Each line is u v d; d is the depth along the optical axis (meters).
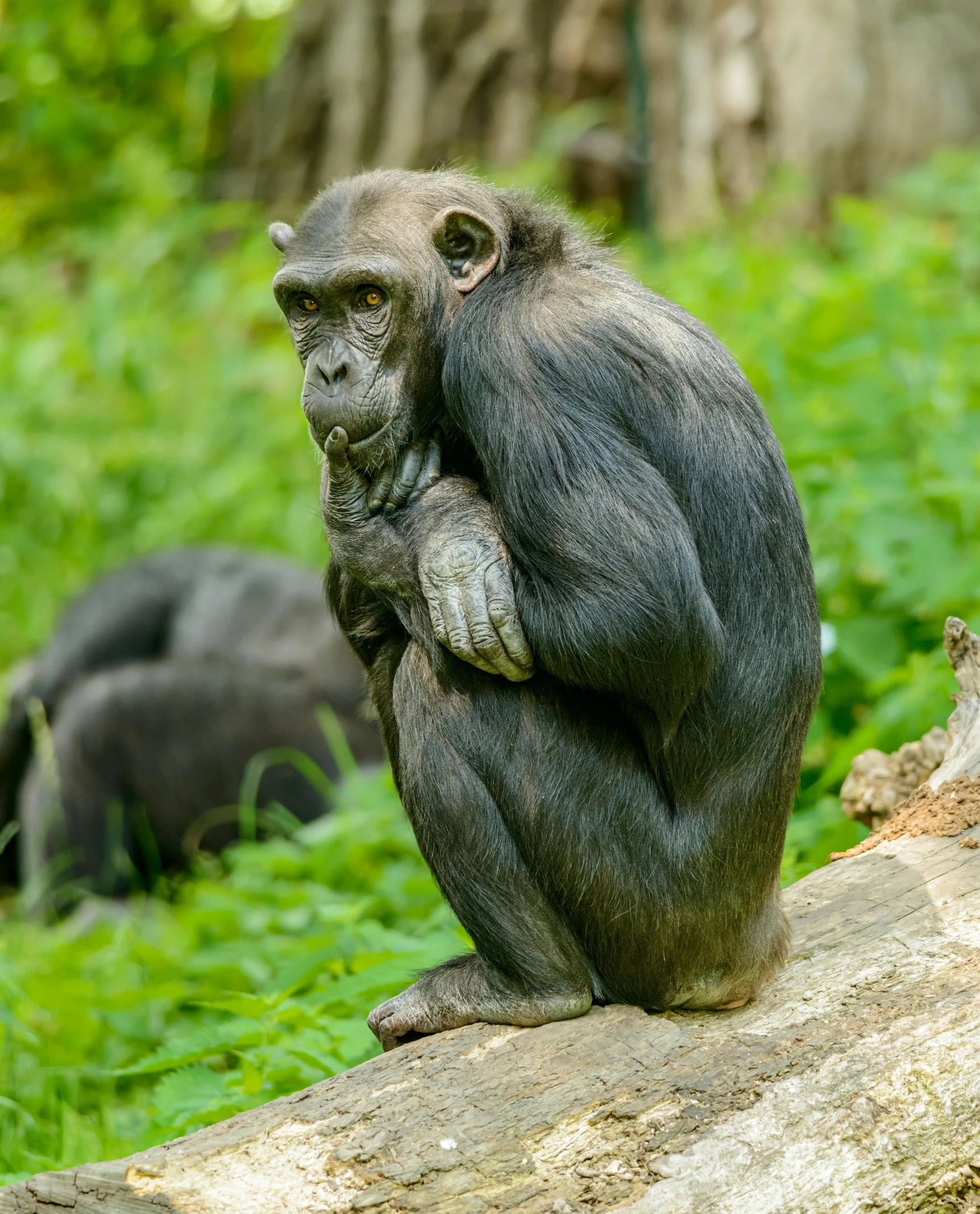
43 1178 6.19
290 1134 6.72
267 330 26.86
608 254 8.22
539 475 7.05
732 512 7.40
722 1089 6.85
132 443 24.19
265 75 31.83
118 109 33.84
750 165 27.09
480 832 7.51
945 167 23.59
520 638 7.26
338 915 11.12
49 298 28.31
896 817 9.17
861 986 7.53
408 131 29.16
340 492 7.70
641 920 7.47
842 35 26.56
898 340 16.38
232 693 18.09
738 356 17.44
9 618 23.12
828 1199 6.52
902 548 12.84
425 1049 7.39
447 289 7.81
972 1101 6.81
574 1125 6.72
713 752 7.41
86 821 17.75
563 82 28.88
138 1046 11.40
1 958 12.18
